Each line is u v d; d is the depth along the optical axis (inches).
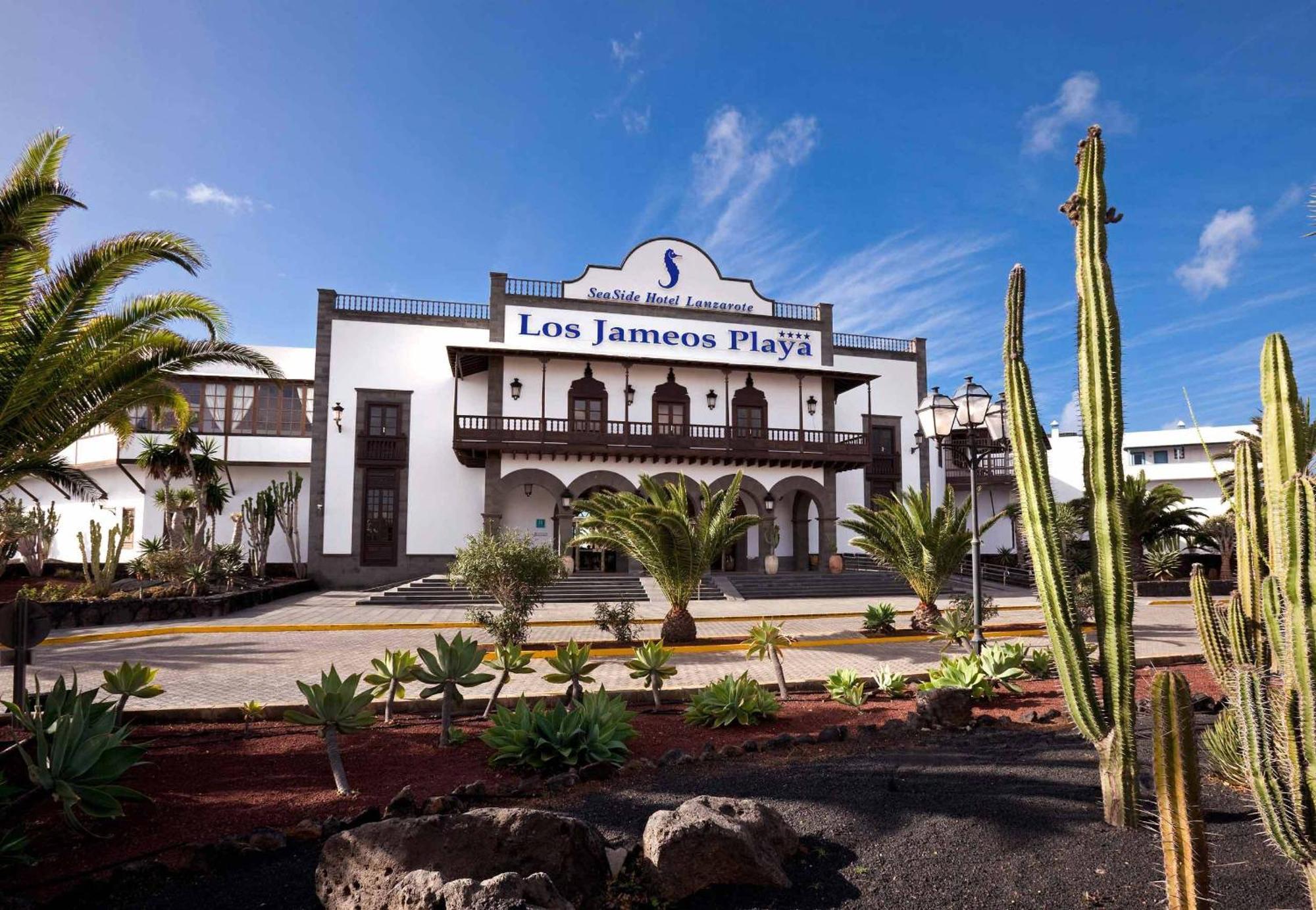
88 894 138.2
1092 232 167.2
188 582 741.9
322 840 163.2
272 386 1051.9
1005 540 1238.3
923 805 177.6
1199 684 333.7
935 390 465.7
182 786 197.6
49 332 289.7
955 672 315.6
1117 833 159.6
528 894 116.7
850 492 1136.8
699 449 988.6
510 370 997.8
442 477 991.6
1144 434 1480.1
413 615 698.8
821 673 394.3
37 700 191.9
